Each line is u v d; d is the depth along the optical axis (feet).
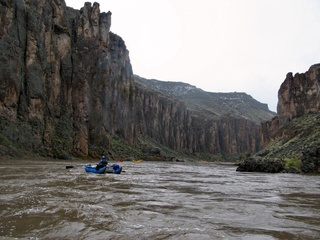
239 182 83.05
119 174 95.86
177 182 74.74
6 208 30.50
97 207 32.94
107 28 371.15
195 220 29.40
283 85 355.77
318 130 244.22
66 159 214.28
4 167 99.40
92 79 336.08
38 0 234.38
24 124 192.44
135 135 438.81
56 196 39.40
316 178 111.34
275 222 29.78
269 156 261.03
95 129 299.17
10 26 194.29
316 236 24.54
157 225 26.50
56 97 250.57
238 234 24.62
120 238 22.18
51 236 22.12
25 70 208.13
